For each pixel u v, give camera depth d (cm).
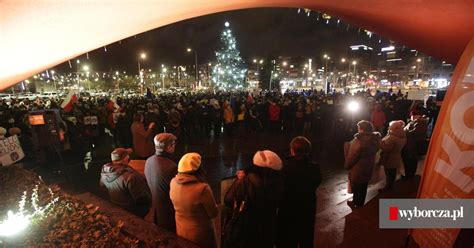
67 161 829
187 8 206
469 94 204
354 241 351
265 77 4397
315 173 307
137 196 318
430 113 1353
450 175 215
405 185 530
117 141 1072
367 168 443
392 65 6738
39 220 244
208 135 1227
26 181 342
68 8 159
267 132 1298
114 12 175
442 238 218
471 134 198
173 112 862
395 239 350
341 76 7012
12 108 1312
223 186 312
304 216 310
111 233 231
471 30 246
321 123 1331
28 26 158
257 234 262
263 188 257
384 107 1280
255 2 253
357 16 305
